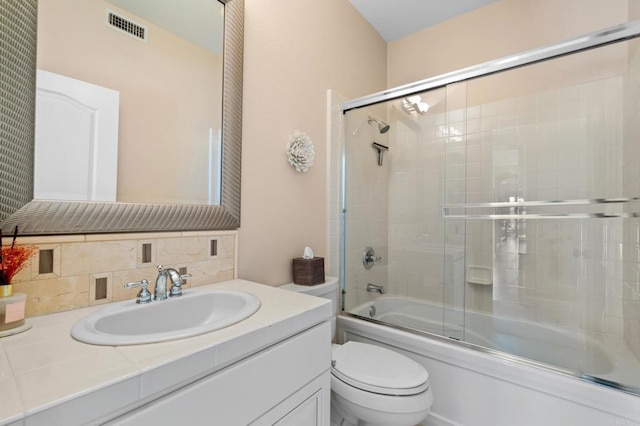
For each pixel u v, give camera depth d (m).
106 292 0.93
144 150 1.05
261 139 1.46
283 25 1.60
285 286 1.53
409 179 2.22
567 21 1.88
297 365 0.84
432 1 2.14
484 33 2.18
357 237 2.09
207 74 1.23
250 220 1.40
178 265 1.11
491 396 1.37
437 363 1.53
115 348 0.60
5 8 0.77
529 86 1.85
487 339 1.68
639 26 1.29
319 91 1.86
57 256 0.84
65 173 0.87
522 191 1.87
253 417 0.71
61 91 0.87
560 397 1.21
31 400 0.43
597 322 1.59
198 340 0.65
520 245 1.86
